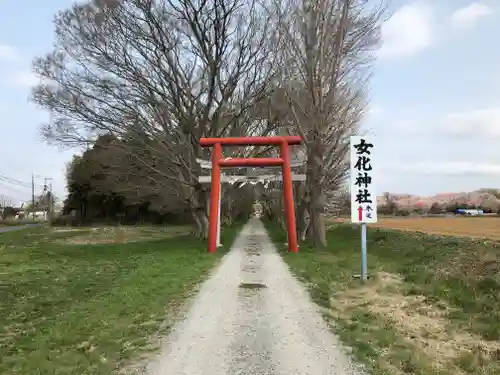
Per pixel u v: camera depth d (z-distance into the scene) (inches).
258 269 637.3
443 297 394.9
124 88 988.6
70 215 2783.0
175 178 1108.5
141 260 773.3
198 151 1126.4
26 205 4148.6
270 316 348.2
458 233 892.0
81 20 955.3
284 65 943.7
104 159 1503.4
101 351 261.6
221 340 284.4
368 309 366.6
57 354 258.1
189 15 1002.1
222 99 1099.3
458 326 309.4
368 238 1011.9
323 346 269.9
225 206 2066.9
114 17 954.1
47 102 973.8
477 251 544.7
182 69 1041.5
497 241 609.3
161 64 1013.2
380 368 229.6
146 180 1534.2
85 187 2527.1
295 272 599.5
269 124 1150.3
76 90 974.4
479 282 411.2
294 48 917.8
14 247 1136.8
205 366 237.3
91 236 1648.6
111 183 1723.7
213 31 1026.7
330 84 902.4
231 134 1170.6
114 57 973.2
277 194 1907.0
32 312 386.6
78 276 606.9
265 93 1094.4
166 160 1127.0
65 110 989.8
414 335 291.7
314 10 893.2
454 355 253.1
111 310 363.6
